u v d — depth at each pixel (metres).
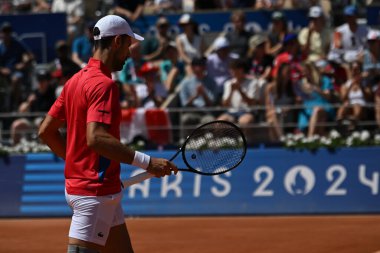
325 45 33.66
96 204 11.35
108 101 11.06
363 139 26.94
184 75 33.12
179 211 27.47
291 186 27.06
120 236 12.05
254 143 27.97
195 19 36.31
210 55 31.22
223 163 13.09
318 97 29.50
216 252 19.53
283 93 29.44
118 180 11.59
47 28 36.06
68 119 11.66
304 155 27.16
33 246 21.14
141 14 36.69
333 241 20.80
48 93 31.20
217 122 12.73
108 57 11.67
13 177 28.59
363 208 26.50
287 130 28.86
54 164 28.45
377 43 31.03
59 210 28.06
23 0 40.91
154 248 20.39
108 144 10.86
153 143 28.64
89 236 11.41
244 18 34.38
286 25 33.59
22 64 34.25
